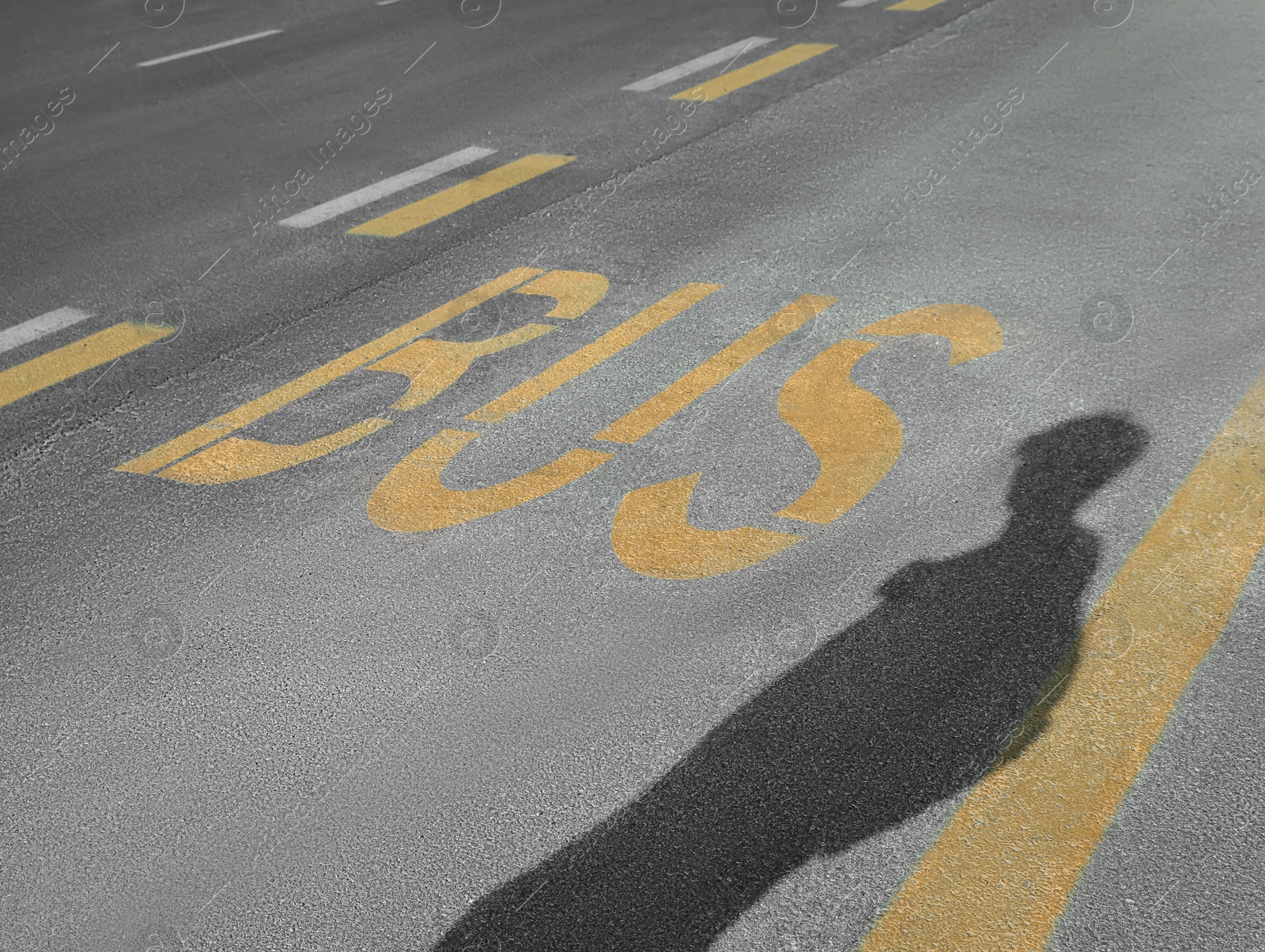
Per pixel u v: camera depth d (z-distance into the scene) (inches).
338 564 143.8
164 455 171.8
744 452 160.1
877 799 106.1
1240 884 94.8
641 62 360.8
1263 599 125.2
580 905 98.7
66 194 285.9
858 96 311.0
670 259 225.0
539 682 122.8
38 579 145.8
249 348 203.5
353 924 98.6
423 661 126.8
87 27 469.1
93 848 107.5
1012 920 93.9
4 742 120.3
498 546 144.7
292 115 336.5
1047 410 163.0
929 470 152.3
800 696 118.3
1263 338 175.8
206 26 455.2
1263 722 109.8
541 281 220.2
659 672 122.8
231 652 130.3
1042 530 139.0
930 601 129.5
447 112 327.9
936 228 227.3
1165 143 257.0
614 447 164.2
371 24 439.2
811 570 135.7
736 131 293.4
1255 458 148.9
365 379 189.6
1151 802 102.9
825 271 213.8
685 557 139.8
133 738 119.7
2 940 99.3
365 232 250.5
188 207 272.1
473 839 105.4
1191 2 363.3
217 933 98.6
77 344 209.6
